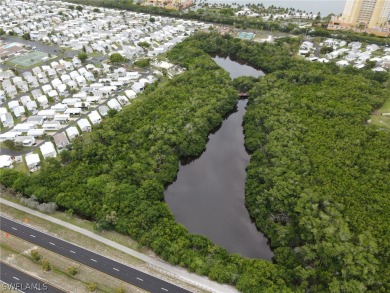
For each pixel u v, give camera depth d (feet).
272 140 600.39
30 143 614.75
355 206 463.83
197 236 440.45
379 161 539.70
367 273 371.76
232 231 487.20
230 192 563.48
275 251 428.15
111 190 489.26
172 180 562.66
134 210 465.88
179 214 515.09
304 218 437.58
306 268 391.86
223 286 385.91
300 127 630.74
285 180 505.25
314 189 489.67
